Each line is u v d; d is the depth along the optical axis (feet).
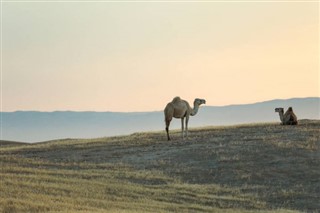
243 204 270.46
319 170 325.62
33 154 403.75
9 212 202.18
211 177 323.57
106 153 389.60
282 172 325.01
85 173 310.24
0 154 409.08
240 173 325.62
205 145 385.29
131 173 323.78
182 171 333.62
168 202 261.24
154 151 382.83
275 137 392.27
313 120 479.82
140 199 255.91
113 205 234.38
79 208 218.18
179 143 399.65
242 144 378.32
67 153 399.85
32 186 250.78
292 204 279.49
